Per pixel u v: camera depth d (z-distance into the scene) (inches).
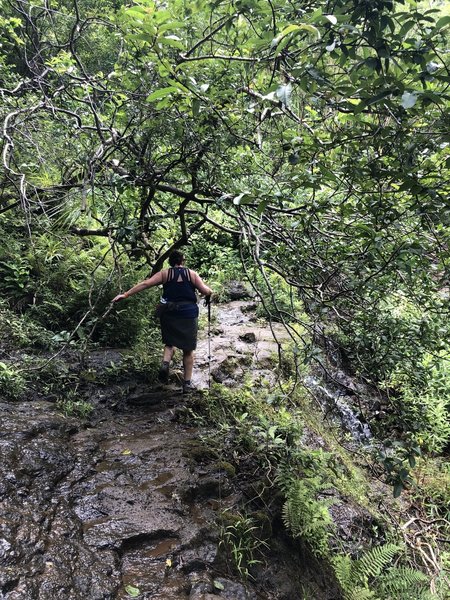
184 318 206.4
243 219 142.6
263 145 143.8
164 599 103.8
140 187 203.6
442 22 70.0
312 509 154.9
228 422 191.5
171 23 97.0
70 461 143.3
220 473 156.4
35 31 201.3
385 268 120.5
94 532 118.2
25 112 169.6
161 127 162.9
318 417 238.7
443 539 212.7
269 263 159.5
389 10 73.9
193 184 192.1
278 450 168.4
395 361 152.2
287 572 140.6
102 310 236.1
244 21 119.0
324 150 103.0
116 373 208.2
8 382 174.4
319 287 138.0
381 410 217.2
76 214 244.1
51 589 96.3
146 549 119.0
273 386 231.9
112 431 172.1
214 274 384.5
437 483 240.7
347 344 162.6
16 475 128.0
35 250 238.7
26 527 110.7
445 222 91.0
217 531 132.1
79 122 175.8
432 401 248.7
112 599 100.1
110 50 277.7
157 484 143.2
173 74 109.6
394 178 95.7
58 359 203.3
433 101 73.7
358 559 170.6
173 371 229.8
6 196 216.7
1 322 209.5
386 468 131.0
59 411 173.9
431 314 149.9
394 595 163.5
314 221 145.1
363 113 95.0
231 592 117.1
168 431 178.7
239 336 293.7
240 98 138.1
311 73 82.5
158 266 237.6
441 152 91.2
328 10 81.5
